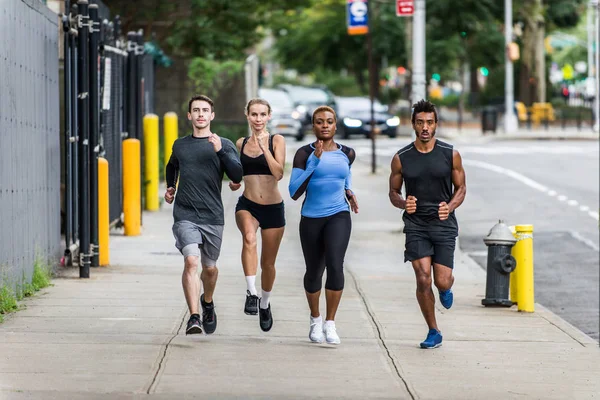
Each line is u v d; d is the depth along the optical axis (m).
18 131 18.89
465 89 140.75
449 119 100.69
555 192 42.88
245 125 48.16
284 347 15.84
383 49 111.75
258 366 14.52
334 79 132.88
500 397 13.28
